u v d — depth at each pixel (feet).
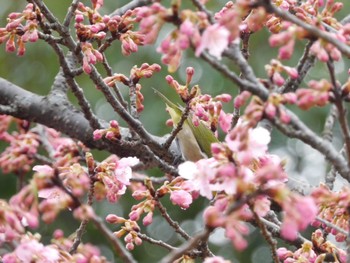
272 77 18.93
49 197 22.76
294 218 16.40
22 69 49.70
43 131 36.24
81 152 33.22
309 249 23.35
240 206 17.24
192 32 17.70
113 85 27.91
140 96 27.71
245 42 26.23
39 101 33.40
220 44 17.78
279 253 23.59
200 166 19.42
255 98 17.99
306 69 25.89
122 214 49.60
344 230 21.83
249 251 51.70
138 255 50.60
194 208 50.93
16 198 17.48
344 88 18.11
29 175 50.08
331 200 19.16
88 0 48.49
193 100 26.45
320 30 18.13
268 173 17.10
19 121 35.68
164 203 50.60
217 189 19.21
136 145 28.17
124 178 24.99
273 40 17.69
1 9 49.75
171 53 18.16
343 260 23.59
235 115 26.18
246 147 17.80
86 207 17.38
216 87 48.88
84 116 29.86
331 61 18.07
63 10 47.37
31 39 25.31
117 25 26.21
